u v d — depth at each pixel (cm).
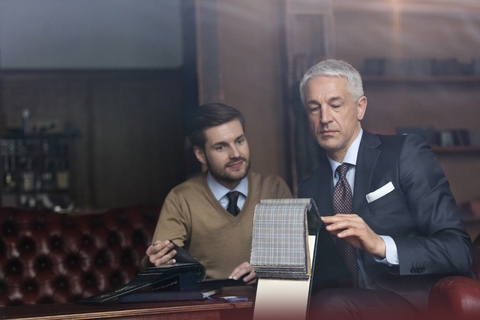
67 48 712
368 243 144
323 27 421
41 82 711
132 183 719
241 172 212
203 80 416
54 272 251
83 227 261
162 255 173
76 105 716
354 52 486
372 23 491
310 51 427
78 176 712
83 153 715
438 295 134
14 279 246
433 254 150
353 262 169
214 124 208
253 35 432
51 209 686
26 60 703
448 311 129
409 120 482
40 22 707
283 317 132
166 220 212
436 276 165
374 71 452
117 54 721
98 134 718
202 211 213
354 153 184
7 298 243
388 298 148
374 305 144
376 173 176
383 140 185
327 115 177
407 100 482
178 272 161
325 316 140
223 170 211
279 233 133
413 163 173
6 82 702
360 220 144
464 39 507
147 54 727
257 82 430
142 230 268
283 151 427
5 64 697
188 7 491
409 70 454
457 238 157
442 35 503
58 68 706
